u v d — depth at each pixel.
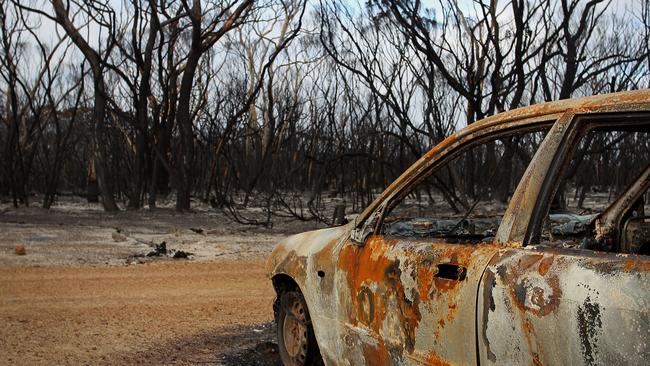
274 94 43.16
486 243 3.09
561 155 2.93
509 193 21.03
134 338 6.13
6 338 6.12
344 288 3.96
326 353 4.16
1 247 13.13
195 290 8.75
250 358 5.44
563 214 4.81
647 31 16.69
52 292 8.46
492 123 3.29
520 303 2.74
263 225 19.81
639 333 2.31
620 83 16.69
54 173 26.69
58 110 41.34
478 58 18.31
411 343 3.36
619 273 2.44
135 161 28.78
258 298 8.20
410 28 16.17
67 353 5.63
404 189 3.78
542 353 2.64
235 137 36.44
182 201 26.36
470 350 3.00
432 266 3.27
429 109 19.31
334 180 39.03
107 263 11.36
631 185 4.07
